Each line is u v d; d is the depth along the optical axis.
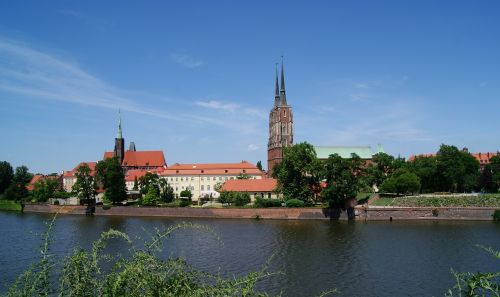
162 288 11.90
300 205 118.44
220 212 120.19
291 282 50.09
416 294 45.75
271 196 149.25
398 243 73.88
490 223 100.38
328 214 113.50
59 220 113.50
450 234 83.25
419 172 148.00
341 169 114.50
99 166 143.38
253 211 118.19
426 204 116.06
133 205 142.62
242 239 79.12
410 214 110.00
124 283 11.81
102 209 132.38
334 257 63.00
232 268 56.53
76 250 13.30
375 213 111.06
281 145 196.50
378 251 67.06
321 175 115.31
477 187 148.38
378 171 153.75
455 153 146.00
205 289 12.38
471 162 149.75
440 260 60.56
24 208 146.62
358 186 117.38
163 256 62.16
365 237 80.81
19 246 67.69
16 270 51.97
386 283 49.69
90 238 77.25
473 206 111.75
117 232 13.43
